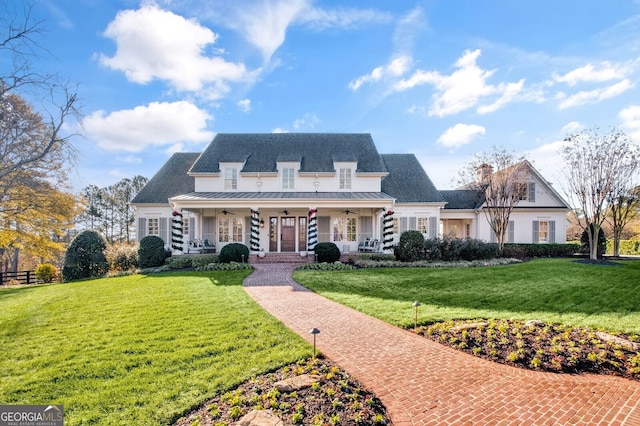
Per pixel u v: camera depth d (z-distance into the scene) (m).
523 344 5.98
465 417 3.82
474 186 25.05
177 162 25.61
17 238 26.44
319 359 5.39
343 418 3.65
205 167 22.23
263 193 21.47
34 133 17.80
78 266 17.50
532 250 22.70
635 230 33.12
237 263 16.75
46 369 4.96
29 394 4.26
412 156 27.38
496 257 19.48
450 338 6.43
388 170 25.81
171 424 3.64
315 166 22.48
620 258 20.94
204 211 22.23
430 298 9.84
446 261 17.77
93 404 4.02
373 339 6.46
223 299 9.55
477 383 4.68
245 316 7.77
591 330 6.87
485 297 9.86
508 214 21.95
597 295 9.99
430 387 4.54
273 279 13.17
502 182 21.88
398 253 17.73
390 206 19.16
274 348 5.79
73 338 6.35
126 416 3.76
